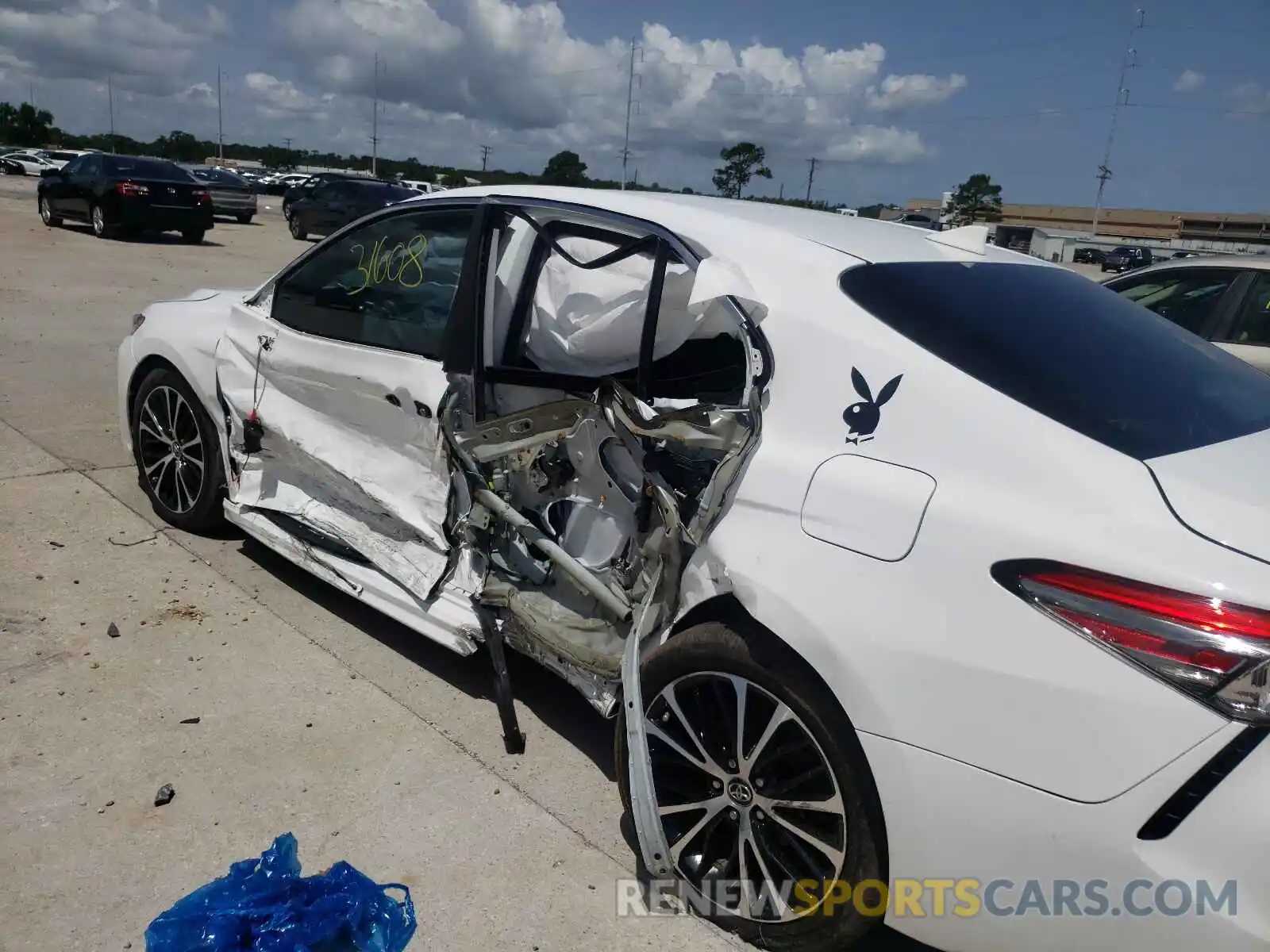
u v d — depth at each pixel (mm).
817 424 2348
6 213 21891
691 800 2535
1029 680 1895
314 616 3992
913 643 2029
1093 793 1826
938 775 2006
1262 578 1762
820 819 2275
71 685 3340
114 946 2299
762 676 2287
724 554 2357
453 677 3629
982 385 2211
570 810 2914
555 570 3133
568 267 3059
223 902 2322
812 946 2312
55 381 7301
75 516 4758
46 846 2600
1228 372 2816
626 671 2555
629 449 2789
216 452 4406
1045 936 1929
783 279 2596
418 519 3410
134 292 11906
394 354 3482
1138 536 1875
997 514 2006
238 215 27141
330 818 2795
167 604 3971
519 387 3156
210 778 2922
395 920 2361
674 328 2838
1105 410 2201
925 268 2713
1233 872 1708
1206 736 1731
